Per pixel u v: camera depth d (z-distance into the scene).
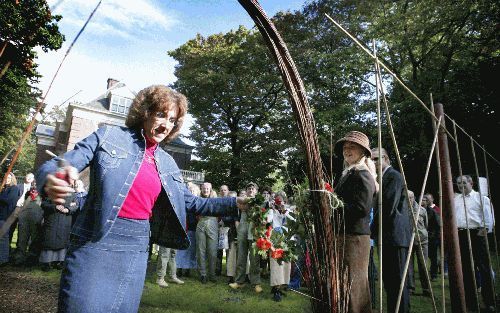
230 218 5.35
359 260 2.13
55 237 5.17
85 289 1.28
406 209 3.12
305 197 1.61
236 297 4.35
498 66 12.73
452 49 13.14
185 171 21.17
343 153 2.48
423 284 4.58
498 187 12.03
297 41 17.80
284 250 1.71
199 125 22.36
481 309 3.85
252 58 20.42
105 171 1.39
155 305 3.83
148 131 1.57
